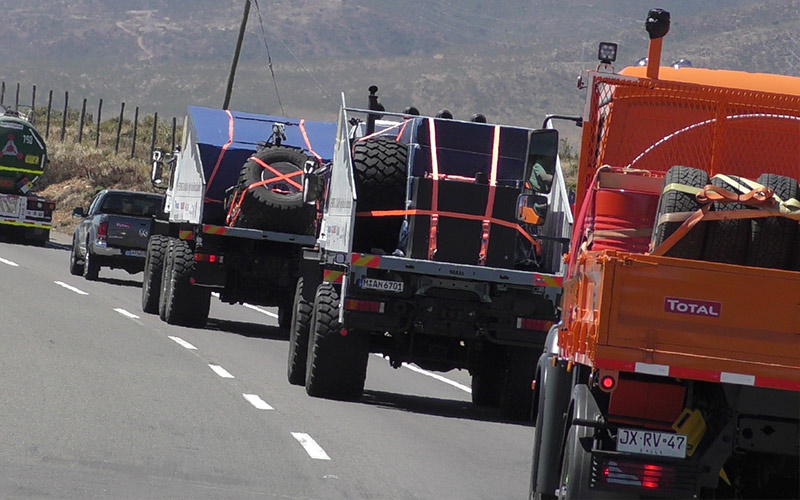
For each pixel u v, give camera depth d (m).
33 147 103.06
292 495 22.95
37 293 61.50
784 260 19.00
